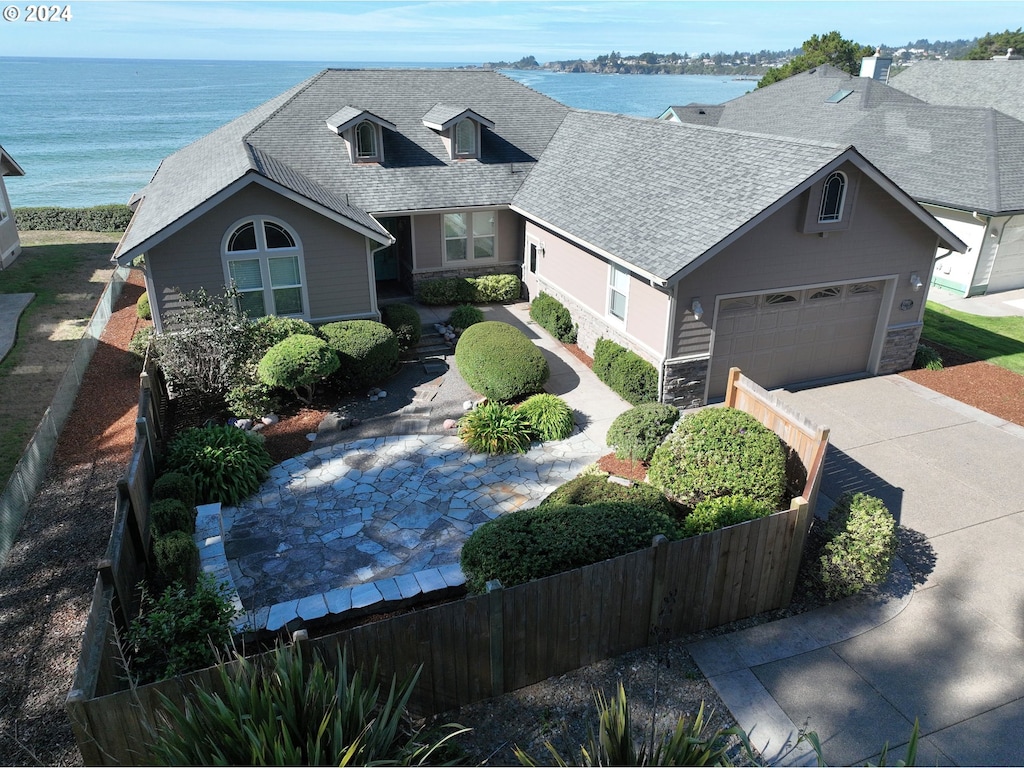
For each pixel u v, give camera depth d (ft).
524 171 68.64
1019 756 21.98
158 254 48.73
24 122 276.41
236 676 18.83
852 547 28.30
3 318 62.54
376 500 36.91
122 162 204.85
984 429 44.50
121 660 20.61
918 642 26.84
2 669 25.31
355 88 72.28
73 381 48.03
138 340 56.49
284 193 49.14
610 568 23.77
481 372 47.03
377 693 19.36
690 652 26.18
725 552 25.81
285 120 66.33
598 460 40.55
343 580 30.55
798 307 48.29
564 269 59.16
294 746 17.70
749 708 23.68
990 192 68.28
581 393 49.70
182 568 27.17
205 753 17.10
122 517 26.58
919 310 52.24
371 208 60.80
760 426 32.81
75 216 101.50
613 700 19.79
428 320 62.95
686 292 43.50
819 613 28.35
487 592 22.07
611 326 51.55
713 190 46.24
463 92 75.77
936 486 38.06
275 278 52.39
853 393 49.93
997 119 76.69
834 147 41.98
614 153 60.54
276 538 33.55
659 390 46.29
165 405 44.96
